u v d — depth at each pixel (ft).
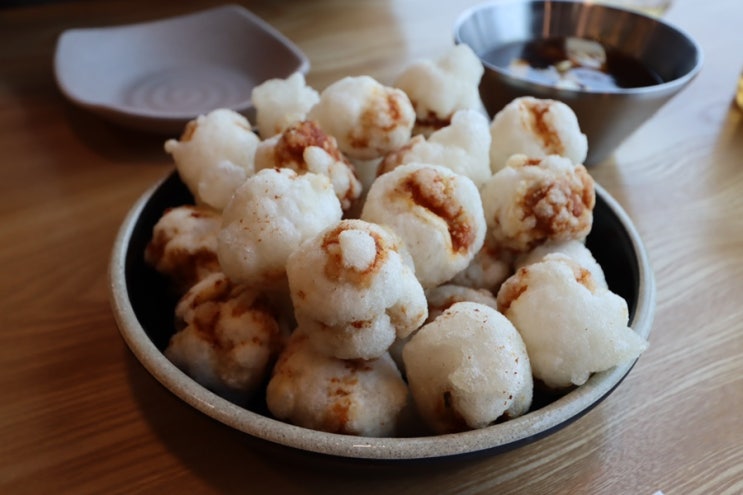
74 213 1.28
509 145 1.09
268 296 0.93
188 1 2.18
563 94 1.27
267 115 1.15
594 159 1.41
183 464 0.90
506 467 0.90
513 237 1.00
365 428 0.82
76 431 0.93
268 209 0.86
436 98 1.13
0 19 2.02
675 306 1.12
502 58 1.57
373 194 0.92
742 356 1.05
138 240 1.01
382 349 0.83
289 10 2.11
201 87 1.66
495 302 0.95
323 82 1.69
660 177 1.41
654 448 0.93
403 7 2.17
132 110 1.38
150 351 0.81
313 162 0.95
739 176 1.43
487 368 0.80
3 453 0.90
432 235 0.89
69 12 2.08
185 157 1.08
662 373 1.02
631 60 1.56
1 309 1.09
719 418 0.97
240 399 0.91
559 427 0.78
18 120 1.53
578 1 1.62
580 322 0.83
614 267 1.02
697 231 1.28
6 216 1.26
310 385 0.84
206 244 1.00
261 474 0.89
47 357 1.02
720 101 1.71
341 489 0.88
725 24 2.14
